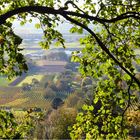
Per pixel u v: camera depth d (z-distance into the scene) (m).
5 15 7.87
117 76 10.73
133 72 10.50
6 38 9.48
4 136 9.05
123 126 10.33
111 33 10.30
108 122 10.52
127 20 10.79
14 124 9.27
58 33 10.20
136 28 10.91
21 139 9.11
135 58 10.92
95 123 10.64
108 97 10.66
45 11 8.13
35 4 10.16
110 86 10.77
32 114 10.77
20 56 9.14
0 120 9.20
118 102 10.48
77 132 10.67
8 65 9.74
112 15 10.16
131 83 10.23
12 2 10.19
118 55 10.84
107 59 10.91
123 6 10.06
